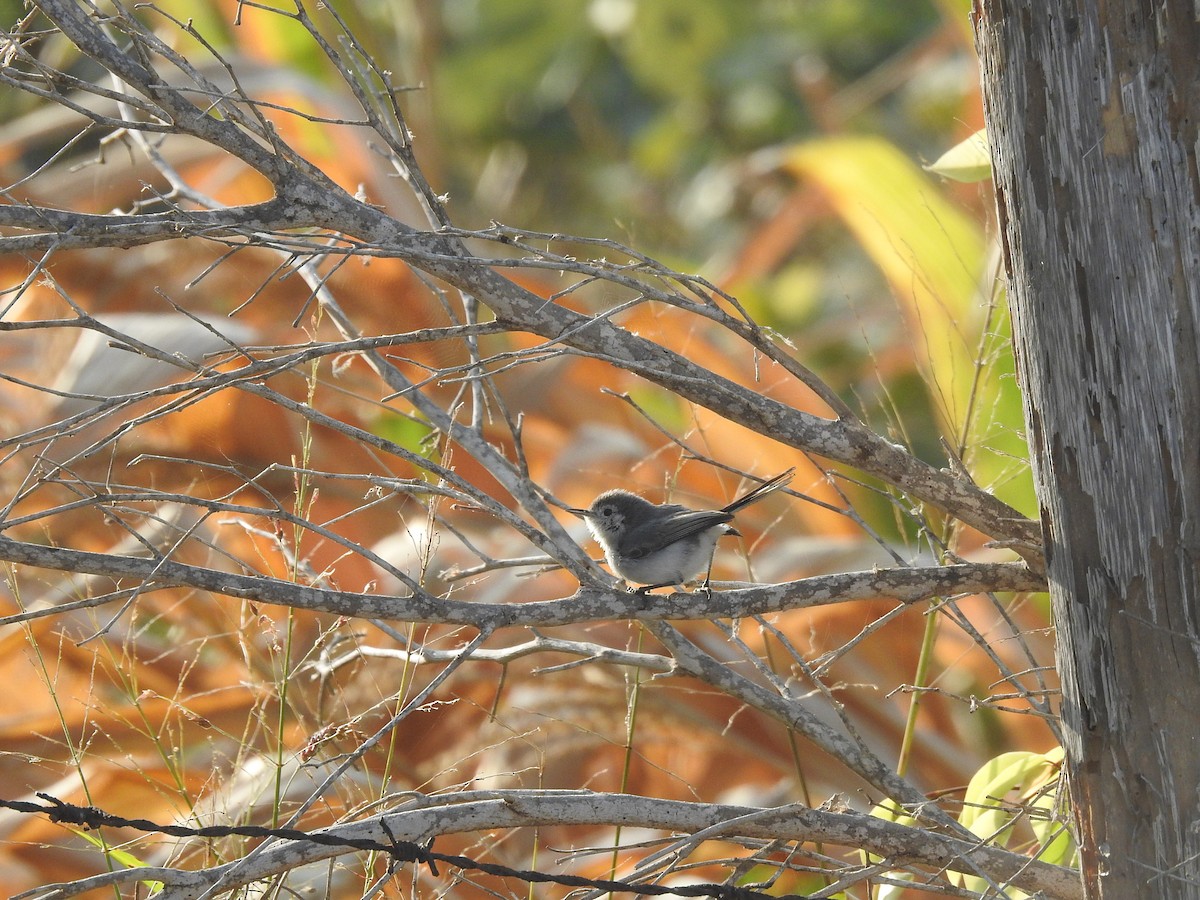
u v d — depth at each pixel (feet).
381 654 30.09
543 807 22.71
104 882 20.54
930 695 40.55
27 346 45.14
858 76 90.68
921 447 59.16
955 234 44.60
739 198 85.87
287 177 21.71
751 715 38.06
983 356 36.11
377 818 22.04
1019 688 25.62
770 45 90.48
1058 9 20.01
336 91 49.62
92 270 44.80
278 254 43.55
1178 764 19.71
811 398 46.80
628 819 23.04
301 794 32.30
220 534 40.88
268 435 41.75
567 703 37.78
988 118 21.70
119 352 40.93
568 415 49.65
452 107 92.89
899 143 83.41
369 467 43.19
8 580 28.94
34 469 22.35
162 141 35.88
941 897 29.73
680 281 21.93
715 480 45.44
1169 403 19.48
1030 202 20.72
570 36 93.15
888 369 61.21
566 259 20.83
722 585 29.73
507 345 46.37
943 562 27.40
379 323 39.73
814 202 61.46
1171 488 19.53
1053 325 20.57
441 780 35.42
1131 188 19.60
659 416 50.72
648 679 34.73
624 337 23.00
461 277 22.48
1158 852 19.95
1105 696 20.40
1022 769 29.78
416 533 41.81
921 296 43.34
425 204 24.41
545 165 93.61
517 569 40.04
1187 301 19.31
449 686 36.96
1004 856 23.99
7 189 20.43
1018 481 37.55
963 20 45.42
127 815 35.19
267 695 31.22
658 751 40.22
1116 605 20.15
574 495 44.39
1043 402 20.95
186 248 44.52
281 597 21.13
